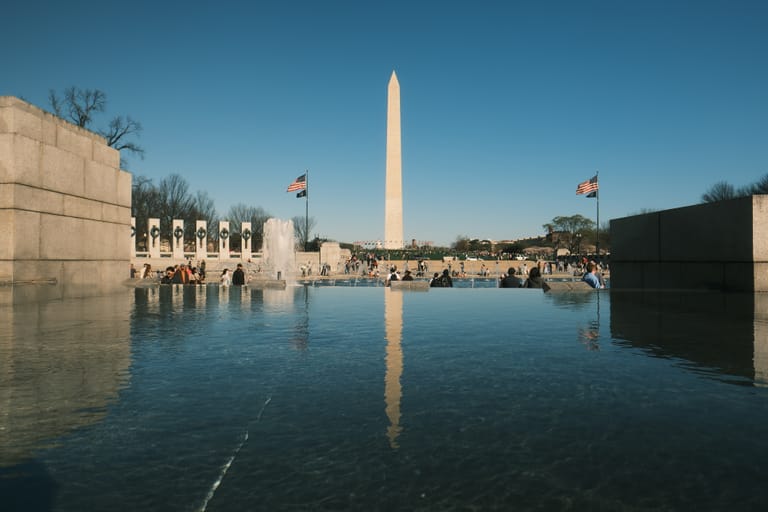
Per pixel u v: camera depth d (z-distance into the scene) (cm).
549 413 215
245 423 202
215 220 7894
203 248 4547
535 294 902
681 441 183
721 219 895
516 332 440
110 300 770
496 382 268
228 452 173
